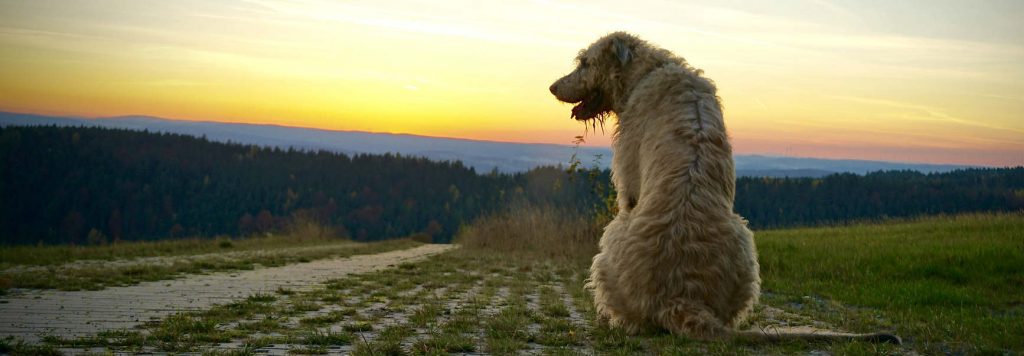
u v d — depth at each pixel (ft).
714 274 16.26
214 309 21.52
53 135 337.11
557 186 76.64
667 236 16.47
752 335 15.43
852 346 14.66
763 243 47.34
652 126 17.97
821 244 45.62
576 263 49.62
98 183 333.42
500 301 25.75
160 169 353.31
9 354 13.75
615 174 19.44
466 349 15.12
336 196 373.81
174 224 337.31
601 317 18.58
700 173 16.69
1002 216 58.44
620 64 20.38
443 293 28.81
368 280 34.60
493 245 71.46
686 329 15.84
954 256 35.76
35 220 315.78
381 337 16.51
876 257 37.45
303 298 25.66
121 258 49.32
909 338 17.04
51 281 29.40
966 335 17.01
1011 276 31.32
